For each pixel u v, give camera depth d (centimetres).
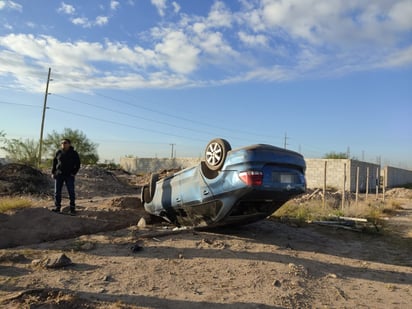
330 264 660
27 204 937
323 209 1261
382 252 798
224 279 526
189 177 802
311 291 509
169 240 721
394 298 509
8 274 489
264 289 496
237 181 689
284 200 742
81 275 502
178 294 459
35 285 454
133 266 555
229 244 723
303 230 985
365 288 546
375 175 4344
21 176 1742
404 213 1756
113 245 667
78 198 1658
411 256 768
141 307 414
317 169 3681
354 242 891
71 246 645
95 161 4894
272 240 803
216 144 736
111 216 889
